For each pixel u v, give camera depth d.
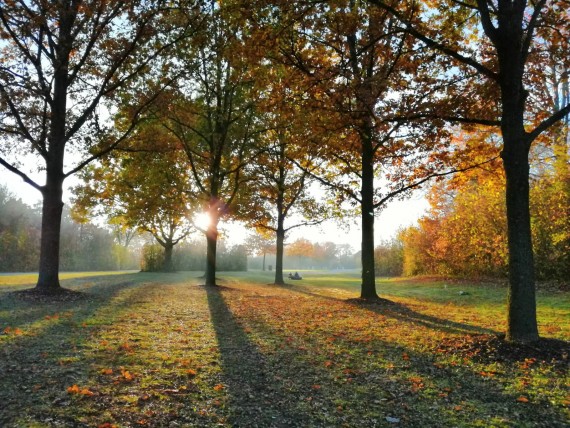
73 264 54.00
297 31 10.32
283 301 14.75
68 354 6.16
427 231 29.25
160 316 10.12
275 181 24.88
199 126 21.94
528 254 7.14
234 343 7.52
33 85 12.72
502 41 7.24
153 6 13.56
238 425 4.19
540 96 10.73
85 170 19.73
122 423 4.01
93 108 14.10
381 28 10.29
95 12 13.11
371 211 14.66
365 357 6.79
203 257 50.09
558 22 9.18
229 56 10.67
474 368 6.17
